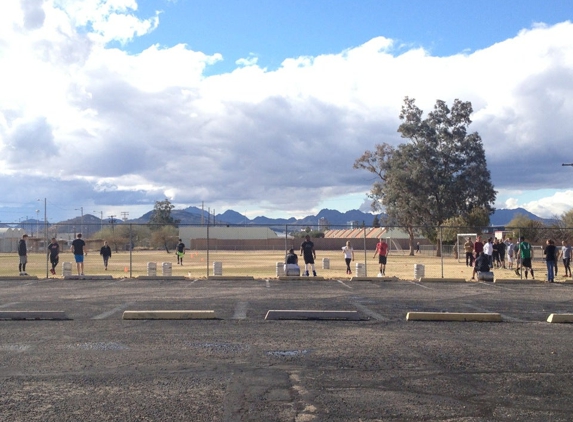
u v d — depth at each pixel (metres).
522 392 8.08
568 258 28.95
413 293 20.81
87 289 21.69
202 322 13.92
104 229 90.56
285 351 10.65
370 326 13.54
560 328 13.52
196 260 50.47
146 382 8.46
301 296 19.50
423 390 8.15
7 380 8.54
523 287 23.69
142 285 23.33
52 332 12.51
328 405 7.40
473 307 17.12
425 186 63.62
